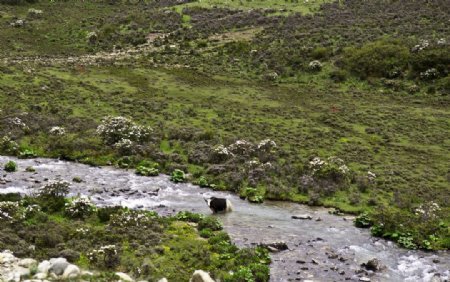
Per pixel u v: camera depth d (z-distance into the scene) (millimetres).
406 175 39000
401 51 71000
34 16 109188
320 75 70625
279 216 30156
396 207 32250
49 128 45844
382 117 55594
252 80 70375
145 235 23578
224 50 81625
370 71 69625
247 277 20344
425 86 65125
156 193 32969
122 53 84000
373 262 22891
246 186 35281
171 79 68688
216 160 40438
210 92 64062
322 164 37531
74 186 33094
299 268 22219
